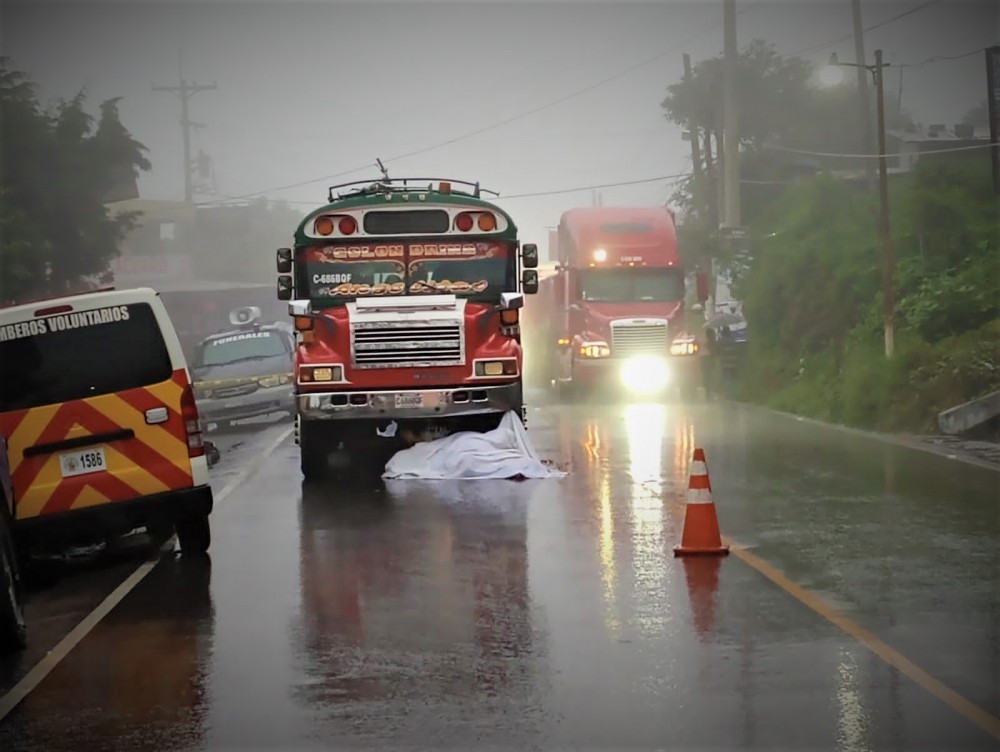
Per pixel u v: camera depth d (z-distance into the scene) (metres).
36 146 43.97
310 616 9.75
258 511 15.23
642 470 17.98
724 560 11.45
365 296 18.39
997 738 6.76
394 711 7.37
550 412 29.45
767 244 37.88
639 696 7.52
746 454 19.89
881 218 28.16
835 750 6.61
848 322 32.75
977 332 25.86
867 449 20.41
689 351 32.28
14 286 39.72
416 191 18.64
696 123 58.34
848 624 9.08
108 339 11.84
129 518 11.76
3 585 8.95
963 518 13.55
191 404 11.95
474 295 18.42
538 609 9.72
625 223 33.06
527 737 6.88
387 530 13.52
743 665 8.10
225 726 7.19
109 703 7.71
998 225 31.55
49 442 11.65
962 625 9.04
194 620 9.77
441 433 18.36
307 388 17.59
